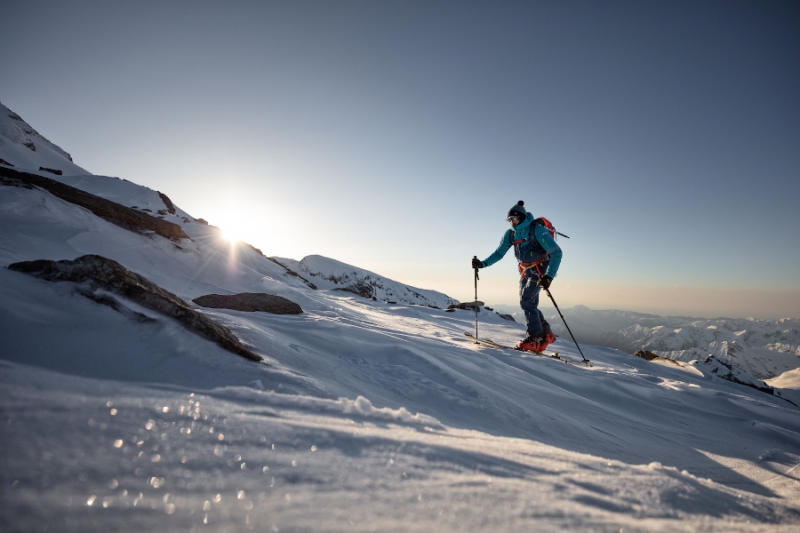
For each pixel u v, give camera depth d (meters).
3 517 0.61
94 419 1.05
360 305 16.64
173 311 2.46
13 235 5.67
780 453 3.53
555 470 1.32
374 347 4.20
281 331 3.97
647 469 1.50
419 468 1.12
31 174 8.88
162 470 0.88
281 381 2.16
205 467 0.93
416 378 3.46
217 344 2.35
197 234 19.62
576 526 0.89
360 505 0.86
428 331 8.59
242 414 1.37
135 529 0.65
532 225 6.34
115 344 2.01
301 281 21.67
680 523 1.03
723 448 3.59
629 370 7.66
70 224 7.03
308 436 1.24
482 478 1.12
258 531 0.70
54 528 0.61
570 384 5.14
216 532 0.68
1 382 1.18
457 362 4.52
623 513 1.06
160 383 1.73
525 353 6.29
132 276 2.80
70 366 1.69
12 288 2.30
